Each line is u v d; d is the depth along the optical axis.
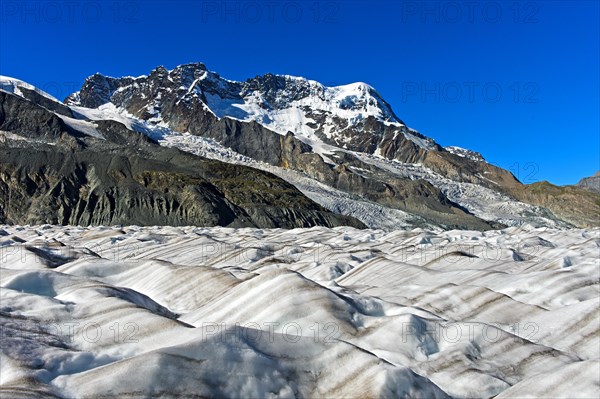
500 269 13.96
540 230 32.31
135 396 4.86
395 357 6.76
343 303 7.97
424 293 9.91
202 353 5.46
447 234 28.80
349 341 7.12
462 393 6.13
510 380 6.46
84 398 4.80
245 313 8.03
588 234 26.73
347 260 16.25
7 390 4.71
